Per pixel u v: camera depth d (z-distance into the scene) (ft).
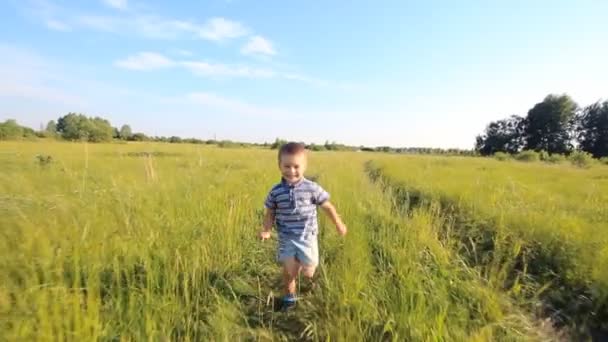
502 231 15.51
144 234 12.16
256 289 11.24
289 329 9.06
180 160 43.32
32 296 7.91
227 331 8.36
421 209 19.70
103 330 7.63
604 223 16.84
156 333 7.77
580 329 9.35
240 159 59.21
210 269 11.50
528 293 11.30
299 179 10.49
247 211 18.26
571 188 31.86
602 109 237.04
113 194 15.53
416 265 11.51
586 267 11.89
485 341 7.97
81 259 10.11
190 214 14.94
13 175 20.33
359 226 16.37
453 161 94.84
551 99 251.39
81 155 42.39
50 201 14.85
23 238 10.57
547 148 250.16
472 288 10.28
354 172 45.62
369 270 11.72
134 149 78.48
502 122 283.38
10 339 6.64
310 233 10.40
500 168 64.18
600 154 231.30
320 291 10.49
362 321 8.89
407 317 8.45
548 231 15.25
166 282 9.91
